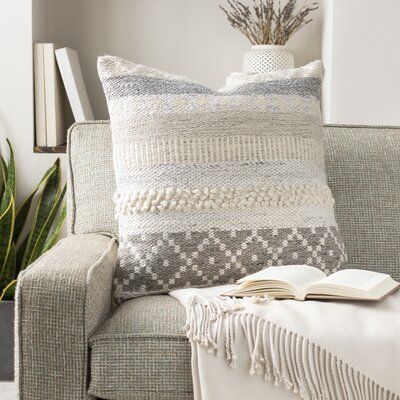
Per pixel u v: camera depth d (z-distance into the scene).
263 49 3.72
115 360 1.72
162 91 2.17
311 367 1.66
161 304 1.91
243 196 2.10
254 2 3.86
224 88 2.32
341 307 1.78
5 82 3.45
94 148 2.47
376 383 1.65
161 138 2.12
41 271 1.78
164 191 2.07
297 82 2.28
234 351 1.68
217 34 4.07
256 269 2.08
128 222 2.10
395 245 2.40
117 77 2.20
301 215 2.14
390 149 2.52
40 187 3.45
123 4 4.04
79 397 1.74
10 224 3.16
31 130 3.46
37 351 1.75
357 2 3.54
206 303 1.75
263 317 1.70
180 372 1.71
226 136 2.13
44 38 3.88
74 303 1.74
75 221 2.43
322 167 2.26
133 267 2.05
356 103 3.57
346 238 2.39
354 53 3.56
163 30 4.06
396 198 2.44
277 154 2.16
